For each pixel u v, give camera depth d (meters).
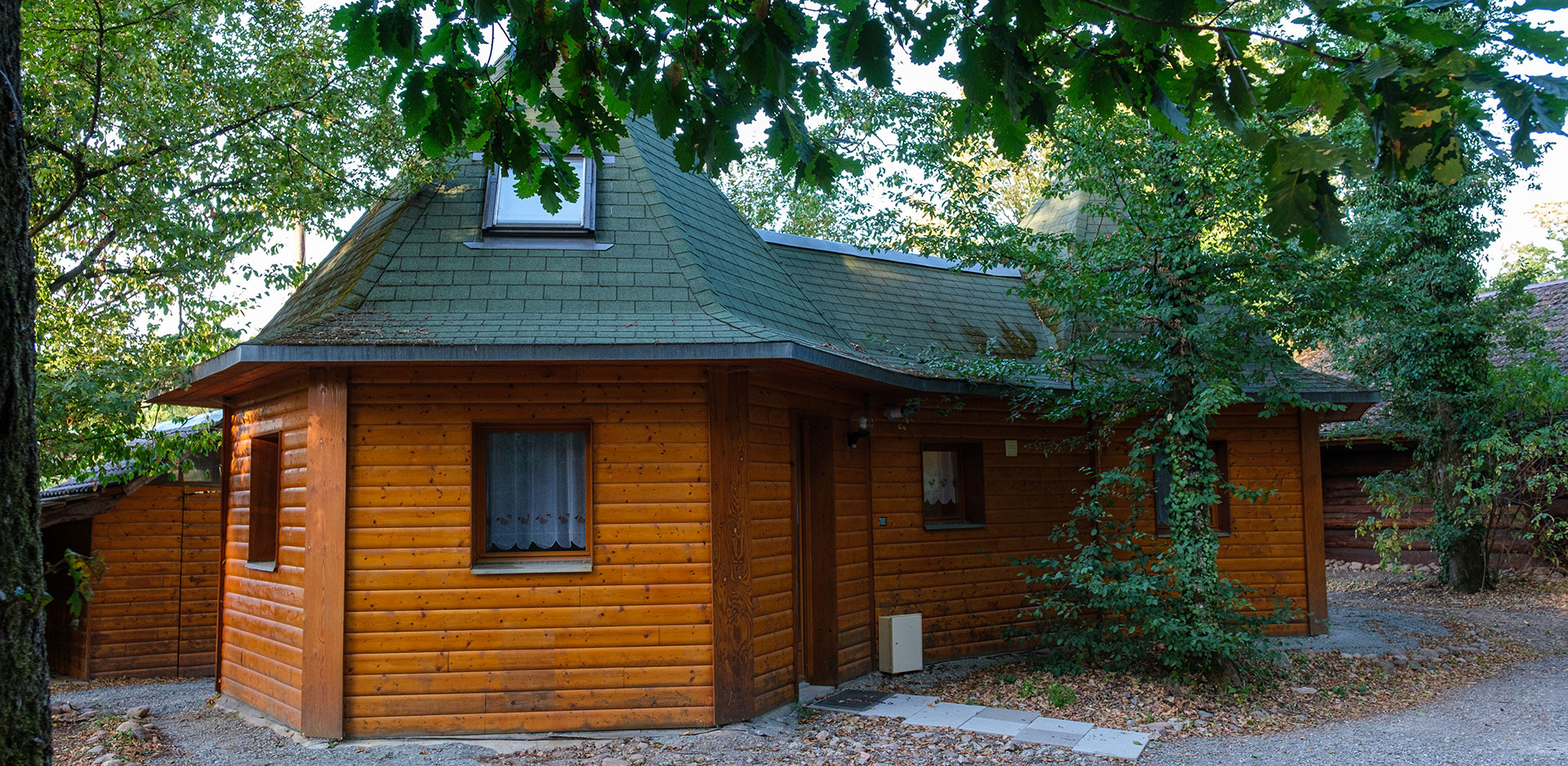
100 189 9.80
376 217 9.73
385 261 8.04
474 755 6.69
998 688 8.68
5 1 2.82
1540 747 6.80
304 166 10.49
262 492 8.82
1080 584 8.70
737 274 8.92
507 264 8.16
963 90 3.19
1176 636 8.30
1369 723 7.55
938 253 10.04
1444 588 15.16
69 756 6.90
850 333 10.29
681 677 7.31
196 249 10.25
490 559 7.50
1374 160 2.90
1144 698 8.10
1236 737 7.15
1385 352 15.08
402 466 7.32
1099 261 8.87
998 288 12.90
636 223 8.65
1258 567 11.42
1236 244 8.63
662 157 9.74
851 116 13.12
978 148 10.31
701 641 7.34
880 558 9.60
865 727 7.45
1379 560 17.56
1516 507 14.91
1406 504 15.05
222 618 9.22
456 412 7.39
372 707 7.14
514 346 6.82
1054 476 11.12
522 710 7.20
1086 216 13.73
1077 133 8.90
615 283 8.07
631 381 7.51
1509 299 14.38
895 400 9.61
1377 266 8.63
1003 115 3.35
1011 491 10.76
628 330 7.28
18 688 2.73
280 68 10.05
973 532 10.38
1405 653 10.10
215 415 16.84
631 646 7.30
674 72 3.50
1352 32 2.68
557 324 7.40
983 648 10.27
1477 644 10.77
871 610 9.47
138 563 12.41
